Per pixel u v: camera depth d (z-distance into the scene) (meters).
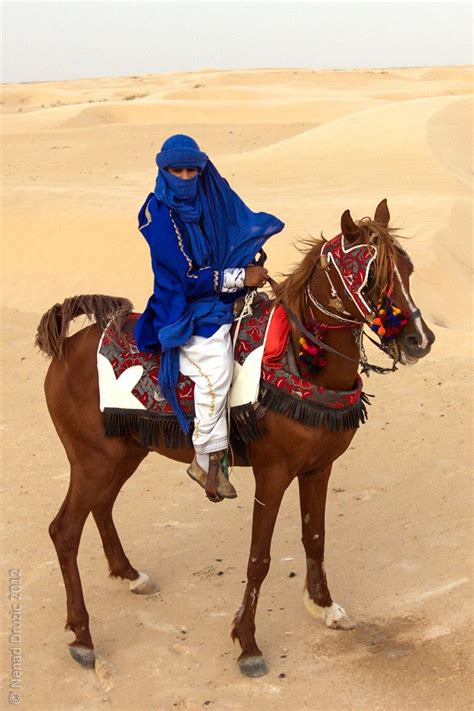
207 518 7.65
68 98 88.88
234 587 6.57
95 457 5.68
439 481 8.02
